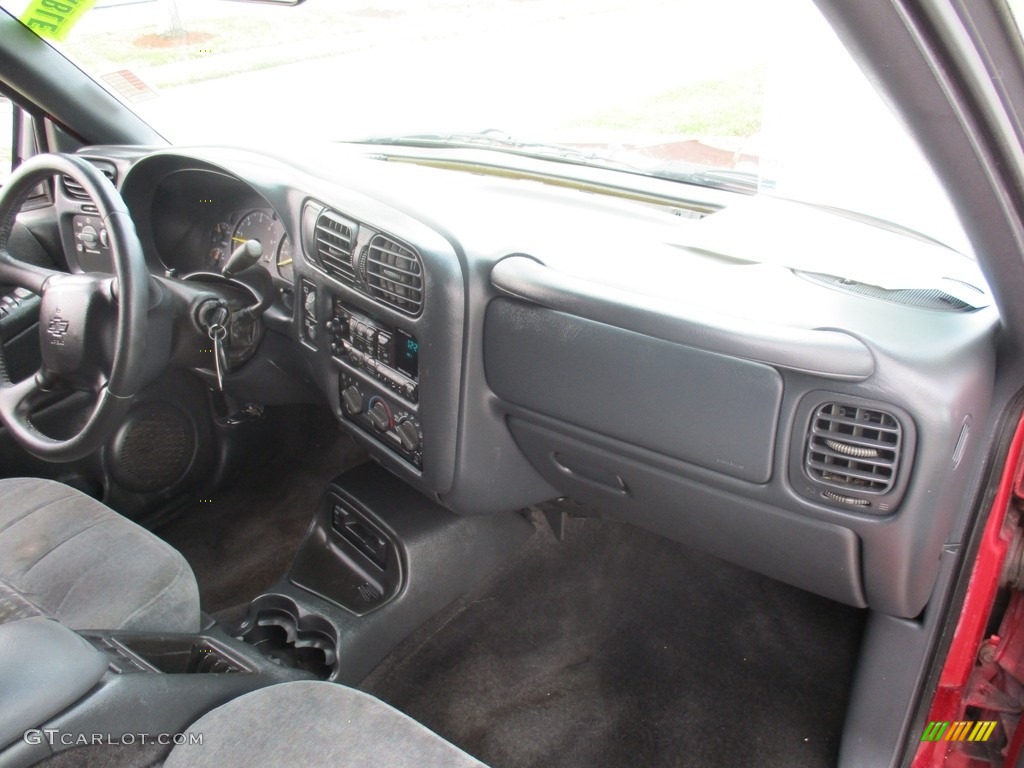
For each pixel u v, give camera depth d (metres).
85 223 2.09
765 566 1.50
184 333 1.83
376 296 1.62
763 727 1.82
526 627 2.09
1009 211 0.92
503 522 2.12
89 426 1.58
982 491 1.31
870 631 1.55
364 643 1.84
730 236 1.47
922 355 1.14
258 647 1.89
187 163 1.93
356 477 2.11
